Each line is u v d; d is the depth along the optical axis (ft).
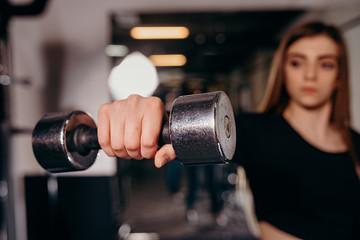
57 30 8.98
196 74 26.71
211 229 11.16
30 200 8.00
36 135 1.42
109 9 9.05
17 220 7.75
